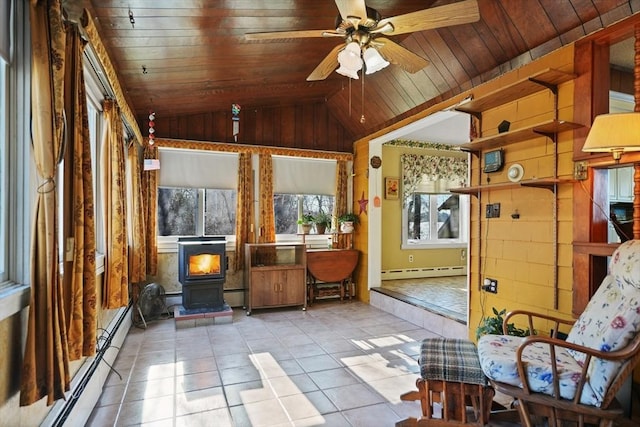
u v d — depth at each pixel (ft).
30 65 5.39
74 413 6.85
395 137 17.28
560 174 9.28
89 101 9.42
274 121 18.26
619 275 6.56
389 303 16.69
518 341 7.77
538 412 6.36
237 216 17.38
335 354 11.47
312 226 18.58
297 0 8.96
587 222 8.63
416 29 7.40
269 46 11.34
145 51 10.08
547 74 8.70
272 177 18.13
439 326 13.56
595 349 6.15
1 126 5.14
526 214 10.25
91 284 6.73
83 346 6.61
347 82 15.97
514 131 9.36
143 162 15.79
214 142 16.99
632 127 6.89
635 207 7.80
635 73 7.73
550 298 9.52
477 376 7.00
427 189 22.45
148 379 9.60
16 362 5.06
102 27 8.45
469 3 6.59
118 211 10.09
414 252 22.06
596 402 5.87
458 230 23.52
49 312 5.18
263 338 12.96
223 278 15.37
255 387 9.19
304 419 7.76
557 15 8.91
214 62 11.80
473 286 12.00
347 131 19.92
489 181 11.42
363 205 19.03
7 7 5.18
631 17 7.70
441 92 13.44
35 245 5.12
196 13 8.61
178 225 16.78
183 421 7.64
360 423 7.63
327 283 19.27
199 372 10.05
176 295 16.53
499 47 10.59
